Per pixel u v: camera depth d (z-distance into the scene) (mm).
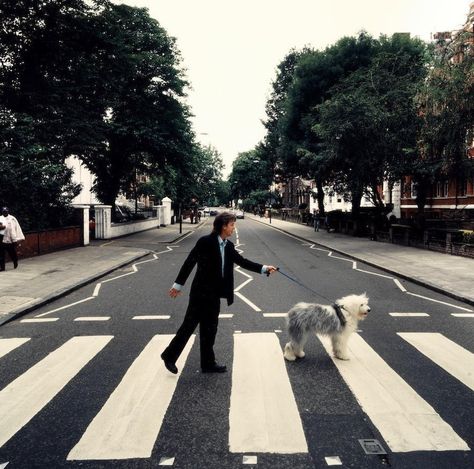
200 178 75500
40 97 21750
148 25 32312
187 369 5641
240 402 4637
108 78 25047
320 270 15531
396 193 42812
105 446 3828
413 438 3918
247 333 7312
